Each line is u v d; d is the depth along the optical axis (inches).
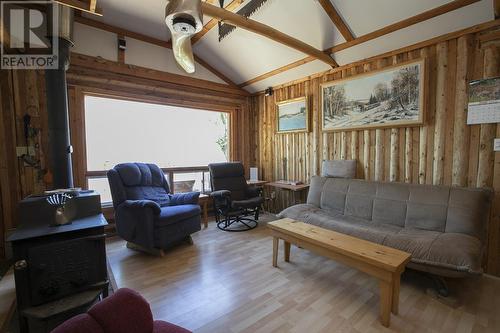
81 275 70.1
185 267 102.0
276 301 79.1
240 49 153.3
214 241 130.7
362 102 129.1
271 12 115.9
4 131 108.9
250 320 70.5
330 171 141.3
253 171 186.9
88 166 148.6
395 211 107.9
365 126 128.4
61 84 93.0
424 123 109.0
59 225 72.3
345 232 99.0
